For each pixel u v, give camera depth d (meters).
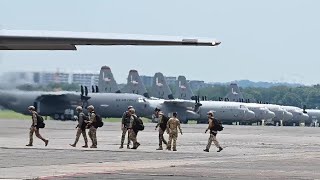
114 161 53.12
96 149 66.62
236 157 60.50
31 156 56.31
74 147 69.00
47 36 31.88
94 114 68.31
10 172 43.28
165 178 40.94
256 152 68.75
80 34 32.38
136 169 46.34
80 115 68.75
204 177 41.81
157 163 51.75
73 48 33.56
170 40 32.50
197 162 53.34
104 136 97.69
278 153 67.62
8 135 94.50
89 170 45.25
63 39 32.09
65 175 41.69
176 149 70.50
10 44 32.69
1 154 58.06
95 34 32.56
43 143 75.94
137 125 68.44
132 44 32.56
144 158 56.91
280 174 44.44
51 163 50.31
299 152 69.81
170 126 67.75
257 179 41.28
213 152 67.12
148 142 84.06
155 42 32.56
